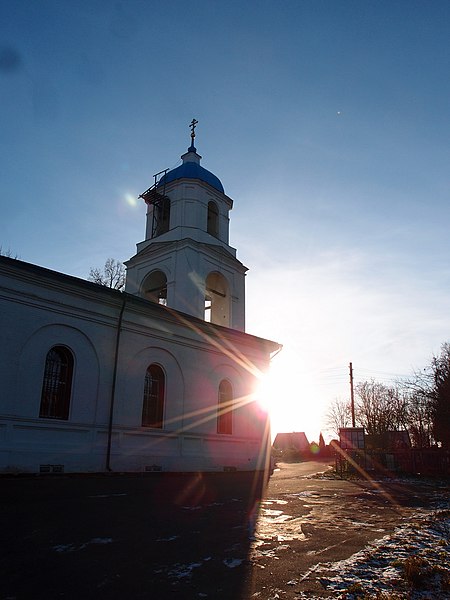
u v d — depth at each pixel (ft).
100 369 64.90
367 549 23.93
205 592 17.13
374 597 16.60
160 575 18.98
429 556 22.40
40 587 17.20
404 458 94.58
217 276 93.66
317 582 18.42
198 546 23.80
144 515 31.65
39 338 58.90
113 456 63.67
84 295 64.39
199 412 77.82
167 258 88.17
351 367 164.66
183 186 92.17
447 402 99.04
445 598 16.72
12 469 53.42
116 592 16.88
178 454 72.74
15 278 57.47
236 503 39.93
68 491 42.19
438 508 40.16
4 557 20.81
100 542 23.82
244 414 86.58
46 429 57.82
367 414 174.50
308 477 79.20
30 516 29.58
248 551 23.18
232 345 86.89
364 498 47.34
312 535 27.45
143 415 70.38
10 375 55.16
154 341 73.05
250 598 16.62
